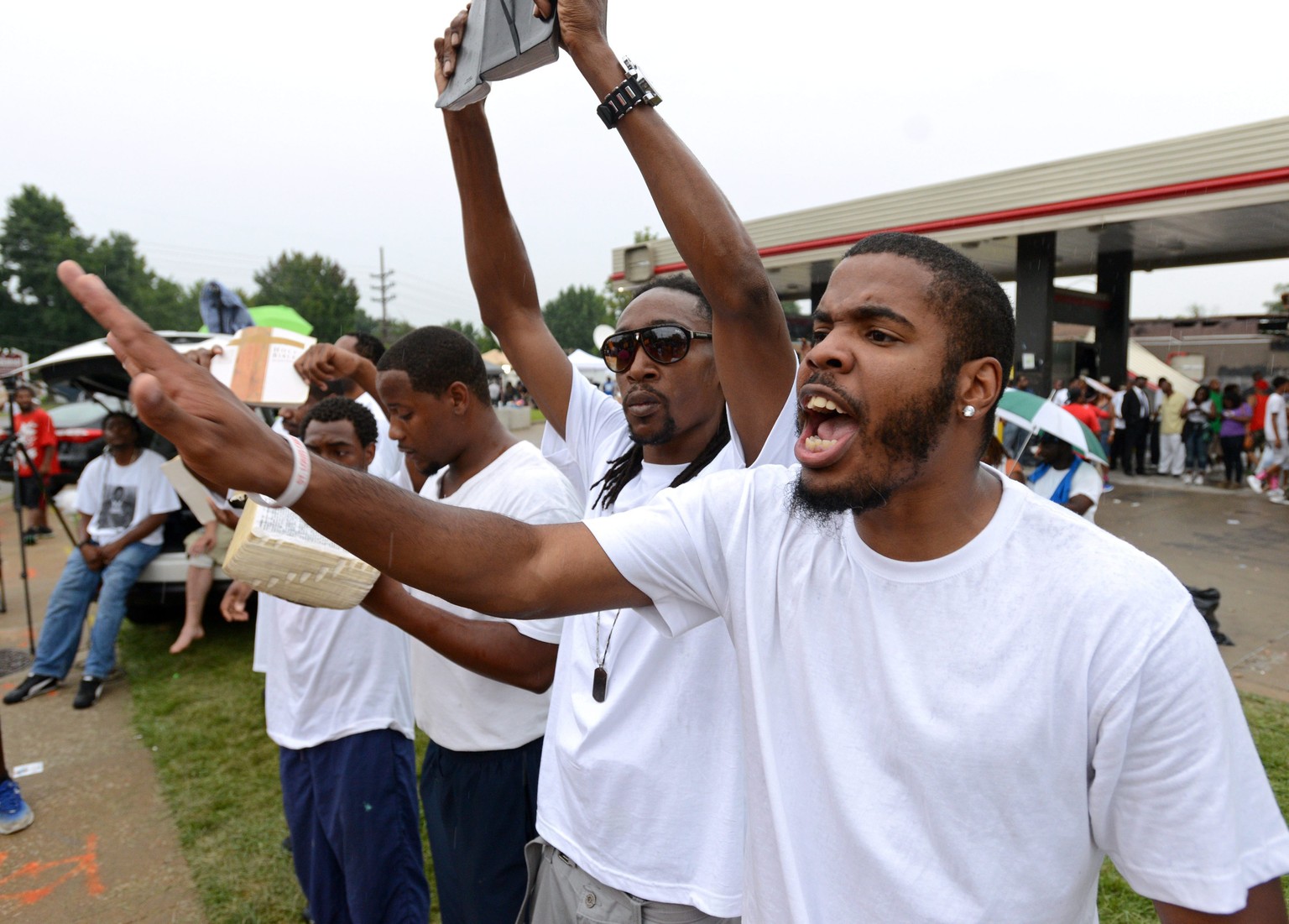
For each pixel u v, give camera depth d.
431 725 2.04
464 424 2.12
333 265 65.19
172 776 3.69
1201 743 0.81
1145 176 9.58
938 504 0.91
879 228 12.11
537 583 1.08
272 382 2.85
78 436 9.60
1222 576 6.42
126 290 57.31
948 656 0.89
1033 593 0.87
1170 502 10.04
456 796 1.99
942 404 0.89
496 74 1.33
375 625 2.25
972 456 0.92
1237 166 8.89
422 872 2.32
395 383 2.05
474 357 2.12
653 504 1.19
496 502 2.00
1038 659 0.85
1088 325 13.80
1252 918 0.81
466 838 1.99
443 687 1.99
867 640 0.94
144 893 2.89
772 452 1.49
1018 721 0.85
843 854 0.96
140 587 5.13
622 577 1.13
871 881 0.92
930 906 0.89
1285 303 15.70
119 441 4.93
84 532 4.90
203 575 5.17
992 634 0.87
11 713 4.42
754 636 1.06
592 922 1.47
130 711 4.43
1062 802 0.87
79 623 4.76
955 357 0.88
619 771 1.43
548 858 1.60
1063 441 4.28
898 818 0.91
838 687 0.98
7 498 11.62
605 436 2.10
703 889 1.38
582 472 2.42
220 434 0.84
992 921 0.87
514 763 1.98
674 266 14.47
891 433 0.89
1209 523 8.60
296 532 1.41
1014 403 4.36
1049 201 10.42
